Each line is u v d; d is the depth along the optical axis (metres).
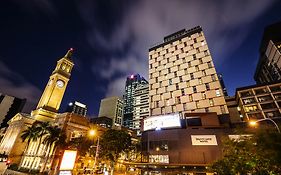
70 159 24.22
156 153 47.81
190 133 46.53
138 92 194.38
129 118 189.75
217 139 43.28
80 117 72.62
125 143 50.38
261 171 13.68
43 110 83.44
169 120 52.16
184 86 70.06
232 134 42.28
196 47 76.31
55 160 54.09
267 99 74.50
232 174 16.27
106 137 50.38
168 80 76.25
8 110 151.50
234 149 17.52
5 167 60.91
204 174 40.28
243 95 80.31
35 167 60.06
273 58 96.25
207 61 69.88
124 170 68.62
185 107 65.25
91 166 60.84
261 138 13.24
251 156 14.85
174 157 45.00
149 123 54.91
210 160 41.28
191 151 43.97
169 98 71.25
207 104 61.12
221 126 48.19
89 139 59.41
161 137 49.28
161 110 70.31
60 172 22.73
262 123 50.62
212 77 65.50
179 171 40.91
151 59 88.88
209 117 50.22
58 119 70.75
